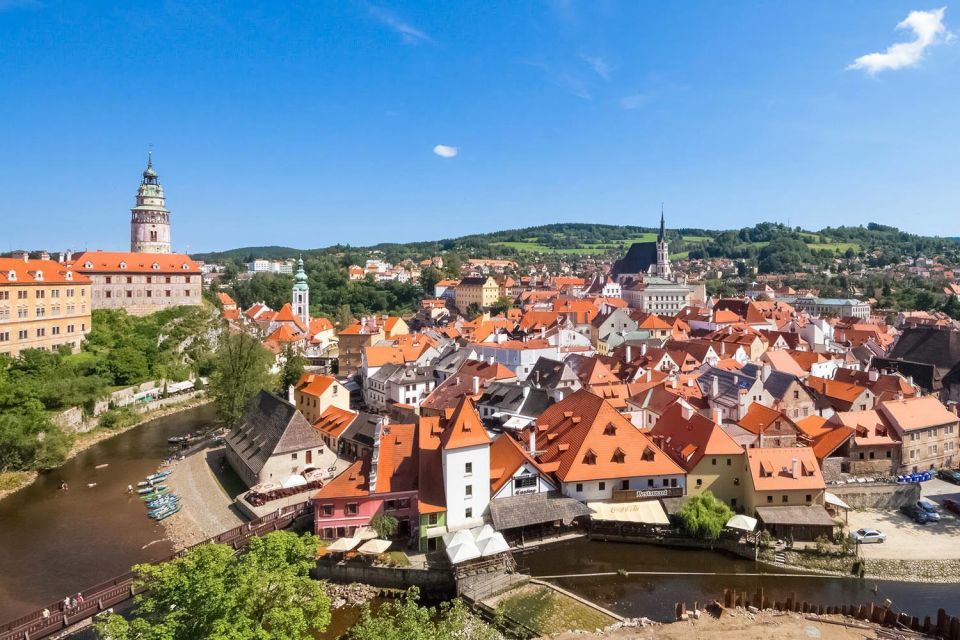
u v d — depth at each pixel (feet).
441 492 228.63
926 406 304.50
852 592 203.51
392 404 408.05
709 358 444.96
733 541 225.56
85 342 490.90
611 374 385.09
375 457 236.63
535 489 238.89
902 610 193.77
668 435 279.69
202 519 266.77
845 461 280.51
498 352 463.01
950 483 284.20
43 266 462.19
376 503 230.07
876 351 545.85
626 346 463.01
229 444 333.83
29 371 406.21
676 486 248.52
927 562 215.72
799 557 219.41
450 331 655.35
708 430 256.11
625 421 261.03
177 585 136.67
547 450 263.29
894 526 241.55
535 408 317.63
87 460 352.08
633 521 231.30
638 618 185.47
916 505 254.27
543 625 181.68
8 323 424.87
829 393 355.15
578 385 370.53
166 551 239.09
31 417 334.85
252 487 281.13
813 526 226.79
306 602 144.25
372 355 461.37
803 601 194.49
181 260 623.36
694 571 214.90
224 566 141.28
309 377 391.45
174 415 456.86
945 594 202.18
